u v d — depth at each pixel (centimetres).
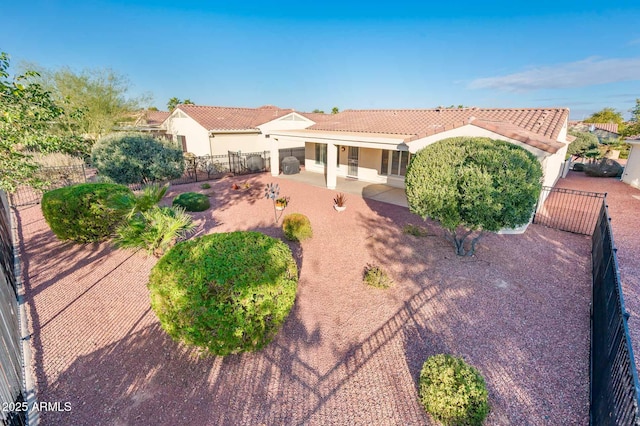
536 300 684
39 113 537
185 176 2172
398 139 1425
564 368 502
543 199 1325
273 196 1226
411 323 618
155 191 978
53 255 919
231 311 468
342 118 2166
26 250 948
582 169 2714
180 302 461
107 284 768
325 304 686
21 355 528
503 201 738
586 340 563
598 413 387
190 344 500
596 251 844
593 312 619
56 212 901
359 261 886
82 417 425
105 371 504
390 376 496
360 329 606
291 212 1361
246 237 574
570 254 918
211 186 1906
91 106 2400
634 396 283
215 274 470
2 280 566
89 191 936
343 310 664
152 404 447
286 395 465
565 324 606
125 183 1431
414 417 428
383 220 1247
